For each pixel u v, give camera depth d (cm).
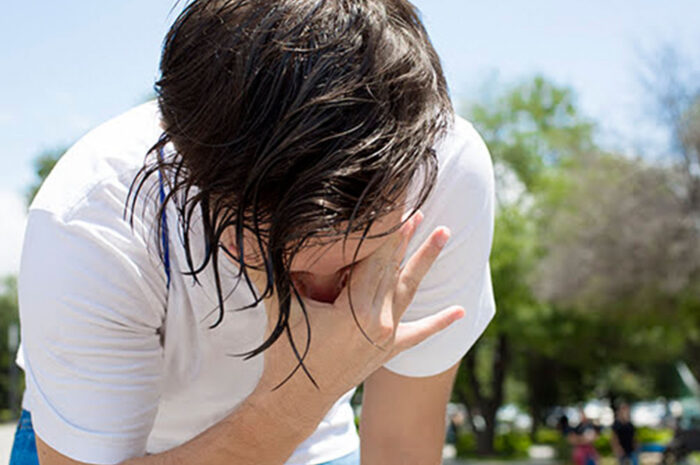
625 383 4394
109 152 139
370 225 104
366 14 108
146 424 144
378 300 126
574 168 1992
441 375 171
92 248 134
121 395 138
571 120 3017
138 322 141
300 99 101
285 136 100
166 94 113
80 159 140
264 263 103
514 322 2555
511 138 3002
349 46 105
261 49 104
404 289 129
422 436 177
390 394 173
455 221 156
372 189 102
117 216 135
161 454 137
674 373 4144
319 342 127
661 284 1795
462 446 2883
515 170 2948
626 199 1845
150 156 134
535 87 3034
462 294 164
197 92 108
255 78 103
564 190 2219
